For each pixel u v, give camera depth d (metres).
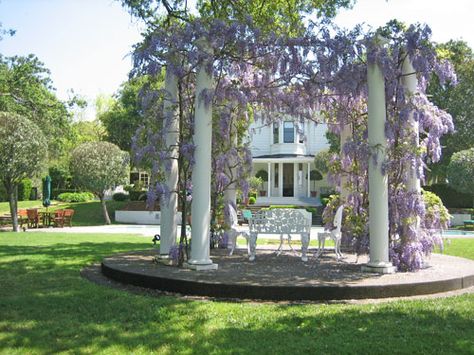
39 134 17.28
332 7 11.10
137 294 5.51
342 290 5.20
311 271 6.39
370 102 6.36
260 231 7.88
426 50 6.50
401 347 3.56
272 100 8.13
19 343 3.78
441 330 3.93
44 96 24.28
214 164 7.80
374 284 5.33
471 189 20.84
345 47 6.58
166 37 6.83
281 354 3.46
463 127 24.92
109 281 6.37
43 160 17.75
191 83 7.33
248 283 5.34
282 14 11.05
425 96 6.85
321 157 26.78
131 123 30.36
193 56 6.43
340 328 4.02
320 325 4.12
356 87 6.80
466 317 4.30
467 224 20.89
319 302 5.09
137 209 24.83
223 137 7.66
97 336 3.90
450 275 6.00
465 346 3.57
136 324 4.21
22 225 18.94
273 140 31.94
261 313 4.50
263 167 32.03
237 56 6.97
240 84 7.71
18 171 16.69
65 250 9.83
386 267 6.18
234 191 8.97
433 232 6.87
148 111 7.18
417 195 6.51
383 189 6.27
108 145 22.27
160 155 6.77
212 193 8.34
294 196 30.27
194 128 6.55
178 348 3.60
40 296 5.29
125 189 30.06
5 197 31.34
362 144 6.38
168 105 7.09
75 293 5.41
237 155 7.54
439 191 25.92
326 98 7.96
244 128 8.48
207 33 6.52
